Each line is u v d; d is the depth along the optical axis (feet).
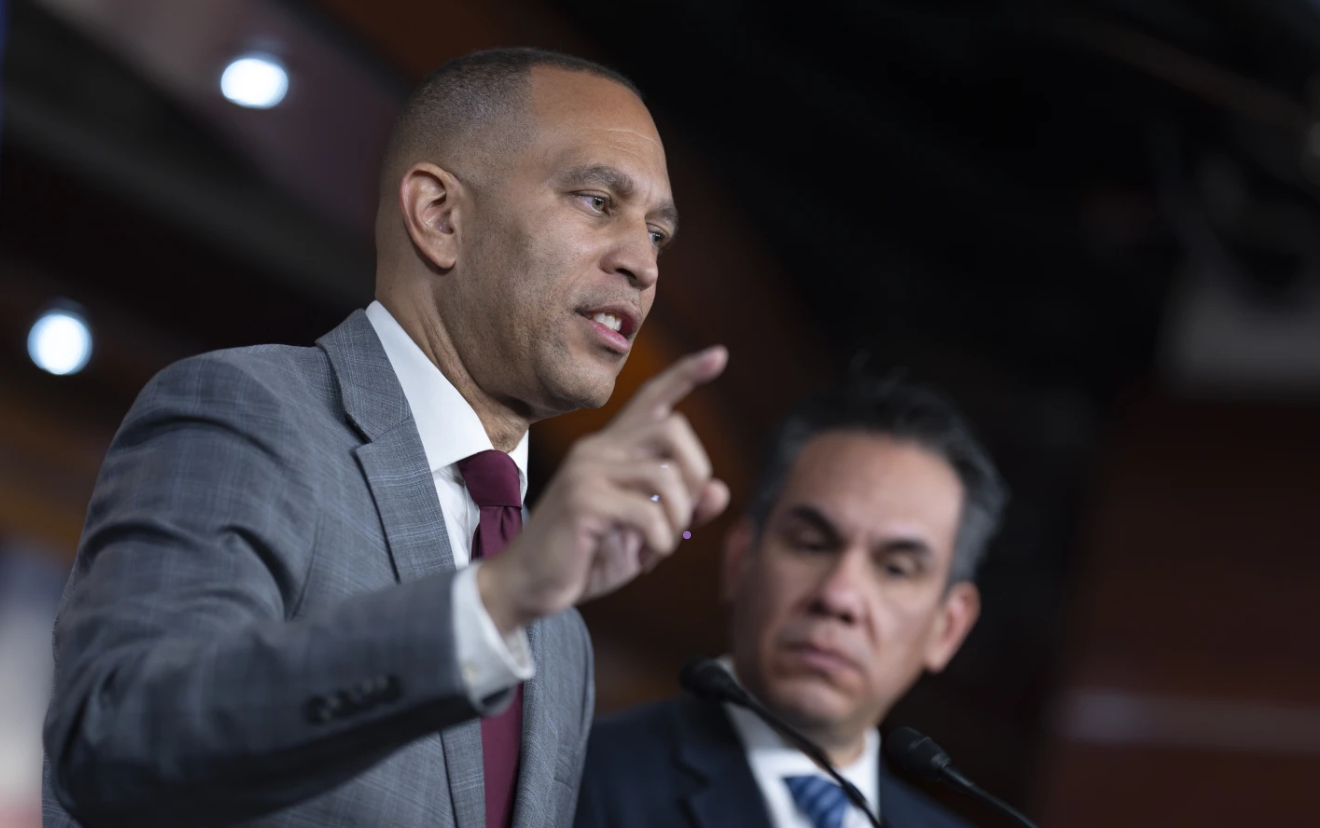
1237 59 31.48
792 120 38.27
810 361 42.57
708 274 36.11
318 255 30.09
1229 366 44.78
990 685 47.55
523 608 7.45
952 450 17.12
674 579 41.16
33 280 27.86
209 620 7.95
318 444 9.21
